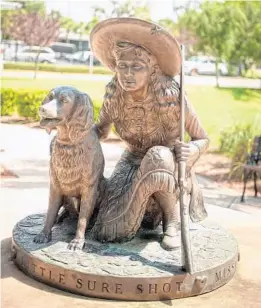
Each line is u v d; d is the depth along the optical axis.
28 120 14.29
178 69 2.88
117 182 3.15
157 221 3.24
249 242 3.66
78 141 2.82
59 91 2.70
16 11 20.61
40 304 2.52
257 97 15.91
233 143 10.12
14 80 17.47
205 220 3.60
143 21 2.59
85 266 2.65
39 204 4.57
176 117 2.98
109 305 2.52
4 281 2.77
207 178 8.63
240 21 13.49
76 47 27.42
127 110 3.02
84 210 2.96
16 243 2.97
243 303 2.62
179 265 2.71
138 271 2.61
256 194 7.29
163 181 2.76
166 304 2.56
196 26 13.95
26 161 8.46
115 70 3.04
